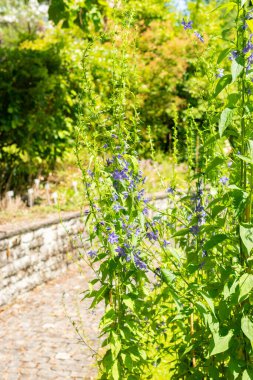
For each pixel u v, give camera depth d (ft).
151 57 46.96
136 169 8.86
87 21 27.61
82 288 21.47
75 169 35.47
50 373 13.87
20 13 83.05
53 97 30.78
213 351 7.52
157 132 44.52
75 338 16.24
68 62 31.91
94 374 13.74
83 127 8.89
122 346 8.95
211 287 8.18
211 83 8.81
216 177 9.48
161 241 9.39
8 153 30.25
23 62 28.73
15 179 30.63
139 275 8.95
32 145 29.94
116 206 8.59
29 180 31.22
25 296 20.74
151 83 44.96
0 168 30.17
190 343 9.20
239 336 8.00
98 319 17.87
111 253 8.59
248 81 7.68
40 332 16.83
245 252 7.93
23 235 21.13
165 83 45.42
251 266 7.84
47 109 30.68
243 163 7.96
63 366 14.29
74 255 25.14
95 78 33.35
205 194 9.29
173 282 8.79
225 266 8.38
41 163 33.27
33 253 21.84
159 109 45.32
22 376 13.74
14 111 28.37
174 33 52.39
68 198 28.89
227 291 7.57
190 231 8.90
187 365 9.34
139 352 8.88
